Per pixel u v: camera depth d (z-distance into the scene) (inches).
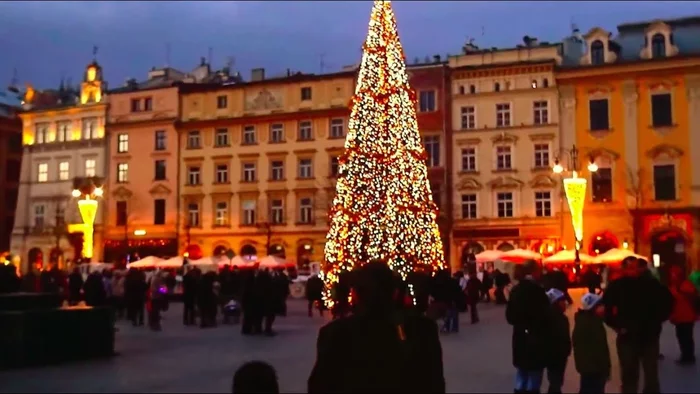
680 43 2314.2
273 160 2625.5
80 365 696.4
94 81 2913.4
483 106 2404.0
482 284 1705.2
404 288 245.6
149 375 629.9
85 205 1526.8
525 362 426.9
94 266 1825.8
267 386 179.3
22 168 2979.8
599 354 433.1
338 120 2556.6
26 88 3250.5
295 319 1250.6
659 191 2217.0
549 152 2322.8
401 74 1252.5
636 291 457.7
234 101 2694.4
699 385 549.6
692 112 2196.1
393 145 1218.0
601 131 2273.6
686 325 659.4
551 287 446.6
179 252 2687.0
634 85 2251.5
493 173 2369.6
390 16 1264.8
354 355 194.1
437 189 2410.2
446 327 994.1
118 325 1152.2
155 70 3154.5
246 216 2647.6
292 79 2618.1
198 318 1278.3
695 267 2137.1
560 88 2320.4
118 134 2839.6
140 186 2780.5
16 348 683.4
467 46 2706.7
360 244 1200.8
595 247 2245.3
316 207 2527.1
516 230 2315.5
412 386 193.6
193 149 2726.4
